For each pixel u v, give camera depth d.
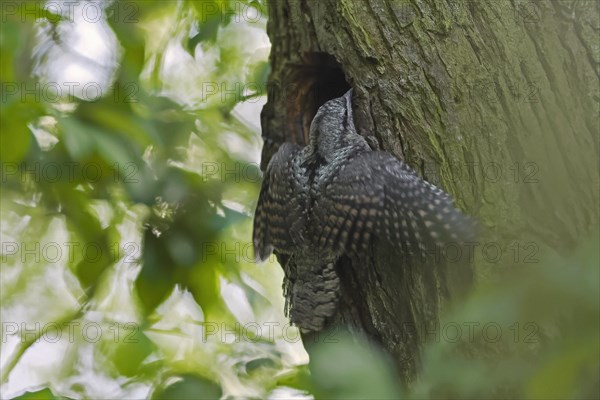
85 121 11.23
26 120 10.75
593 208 8.44
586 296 4.29
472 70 9.30
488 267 8.59
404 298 9.48
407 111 9.59
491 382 4.80
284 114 11.70
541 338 7.34
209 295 12.42
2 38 10.91
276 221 10.53
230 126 13.98
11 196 12.02
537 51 9.09
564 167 8.66
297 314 10.44
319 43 10.52
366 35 9.88
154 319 12.93
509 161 8.88
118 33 12.18
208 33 12.92
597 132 8.72
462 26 9.42
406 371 9.43
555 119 8.83
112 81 12.20
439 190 9.07
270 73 11.67
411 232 9.22
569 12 9.06
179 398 10.51
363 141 9.85
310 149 10.31
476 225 8.76
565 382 4.45
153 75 13.13
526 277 4.51
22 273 14.41
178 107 12.63
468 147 9.16
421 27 9.60
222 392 10.73
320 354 4.86
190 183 12.25
